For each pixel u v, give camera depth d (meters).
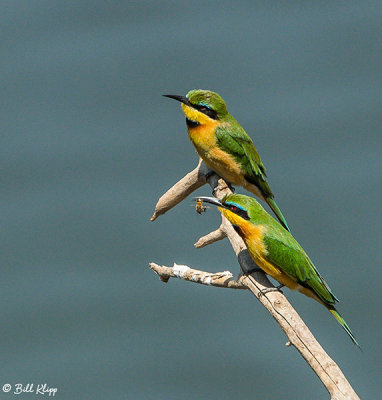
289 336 10.22
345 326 12.45
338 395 9.05
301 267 12.47
